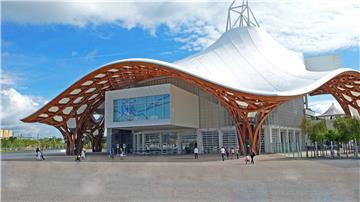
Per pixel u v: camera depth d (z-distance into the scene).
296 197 12.70
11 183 18.55
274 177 19.38
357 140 43.59
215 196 13.22
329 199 12.23
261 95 42.97
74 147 65.88
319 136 44.88
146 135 65.94
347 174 20.39
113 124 58.31
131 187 16.16
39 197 13.64
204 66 51.81
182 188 15.50
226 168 26.66
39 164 36.50
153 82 65.75
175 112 53.91
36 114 59.72
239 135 50.78
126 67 52.97
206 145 60.25
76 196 13.79
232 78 49.84
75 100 62.31
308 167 26.00
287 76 50.66
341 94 71.19
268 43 60.16
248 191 14.28
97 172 24.95
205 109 61.03
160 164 32.84
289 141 66.38
